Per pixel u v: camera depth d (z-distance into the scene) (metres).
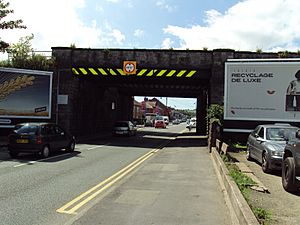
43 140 15.18
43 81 24.48
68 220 6.06
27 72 23.75
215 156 14.30
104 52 25.03
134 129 35.94
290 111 19.98
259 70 20.45
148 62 24.59
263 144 11.83
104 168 12.47
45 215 6.36
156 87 38.16
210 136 18.86
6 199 7.54
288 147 8.58
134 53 24.75
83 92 29.08
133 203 7.33
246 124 20.48
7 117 23.69
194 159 15.41
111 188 8.89
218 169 11.69
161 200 7.61
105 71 25.08
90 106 31.47
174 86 36.28
